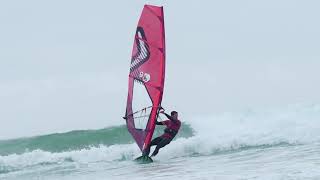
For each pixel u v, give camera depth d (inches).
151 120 2541.8
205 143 2655.0
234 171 1844.2
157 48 2583.7
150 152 2689.5
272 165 1908.2
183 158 2461.9
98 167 2367.1
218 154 2507.4
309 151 2245.3
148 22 2613.2
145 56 2630.4
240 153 2439.7
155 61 2591.0
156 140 2536.9
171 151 2645.2
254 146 2650.1
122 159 2652.6
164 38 2576.3
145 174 1980.8
